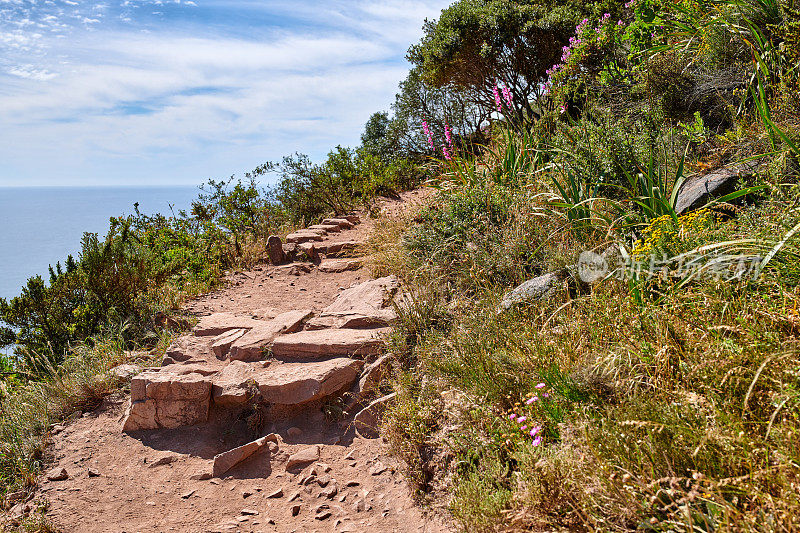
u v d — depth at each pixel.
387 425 3.77
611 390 2.84
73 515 3.40
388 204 12.28
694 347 2.80
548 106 8.59
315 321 5.59
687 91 6.47
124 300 6.46
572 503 2.36
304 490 3.54
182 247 9.10
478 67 15.46
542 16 14.57
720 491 1.96
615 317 3.49
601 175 5.47
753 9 5.72
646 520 2.04
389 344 4.73
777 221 3.48
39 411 4.62
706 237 3.70
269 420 4.39
